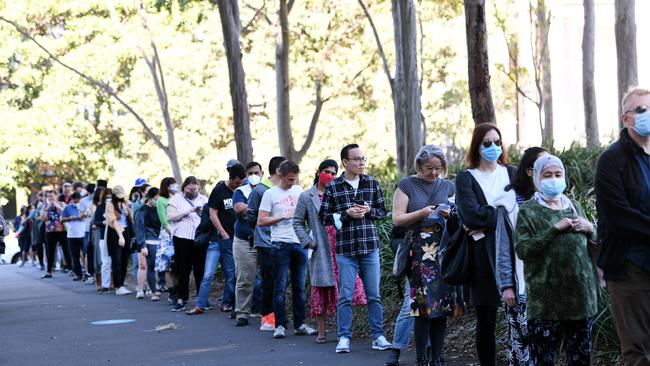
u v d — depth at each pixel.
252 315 17.20
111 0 32.72
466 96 39.94
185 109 44.06
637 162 7.65
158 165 45.88
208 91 43.88
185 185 18.88
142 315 18.25
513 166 9.38
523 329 8.88
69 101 45.84
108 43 42.41
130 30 34.47
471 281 9.20
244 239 15.94
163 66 42.69
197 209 18.83
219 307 19.14
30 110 46.22
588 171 15.98
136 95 43.50
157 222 21.70
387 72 23.34
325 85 36.19
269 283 14.98
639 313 7.62
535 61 33.88
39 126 45.72
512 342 8.95
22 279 30.80
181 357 12.74
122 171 47.66
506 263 8.80
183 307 18.88
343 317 12.55
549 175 8.18
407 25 20.78
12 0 42.28
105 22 40.53
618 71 21.75
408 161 20.88
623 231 7.53
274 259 14.40
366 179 12.66
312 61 32.19
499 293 9.10
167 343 14.12
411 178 10.55
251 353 12.85
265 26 35.88
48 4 41.19
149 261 21.62
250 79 42.75
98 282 25.42
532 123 44.22
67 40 42.66
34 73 45.56
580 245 8.11
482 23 13.83
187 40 42.94
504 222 8.92
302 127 40.12
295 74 34.12
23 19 42.44
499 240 8.87
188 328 15.87
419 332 10.27
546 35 32.09
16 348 14.04
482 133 9.16
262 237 14.86
